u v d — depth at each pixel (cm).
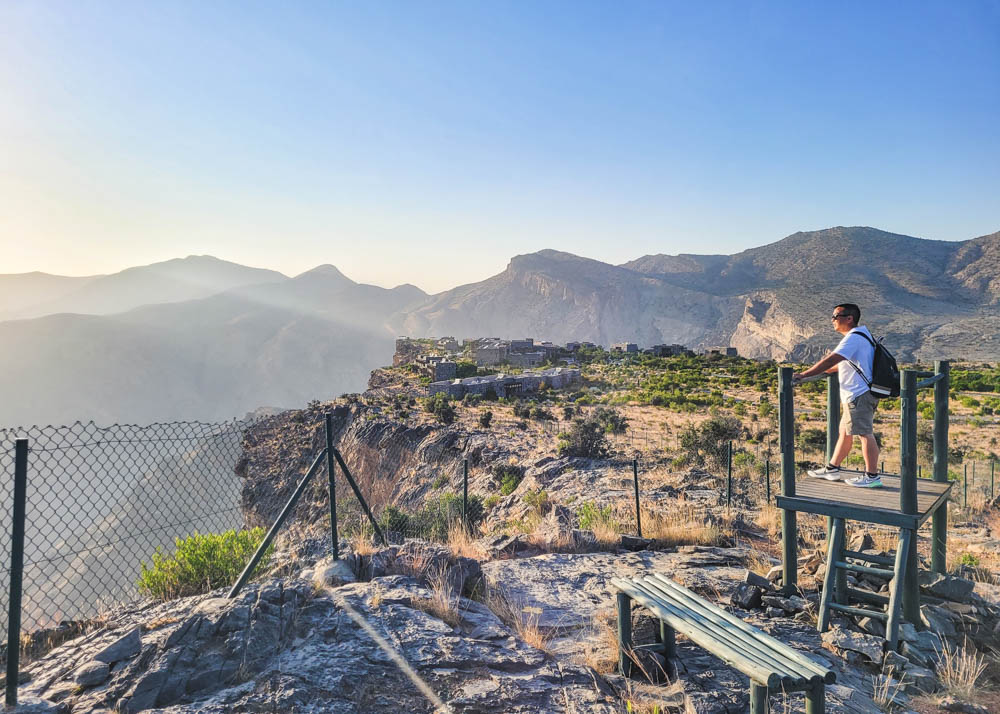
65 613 542
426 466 4531
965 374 8556
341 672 425
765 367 10450
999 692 483
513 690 425
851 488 639
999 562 931
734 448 3425
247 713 375
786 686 333
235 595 547
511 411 6269
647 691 450
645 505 1408
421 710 396
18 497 427
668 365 11531
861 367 615
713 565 777
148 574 650
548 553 861
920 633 551
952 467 3142
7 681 395
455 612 541
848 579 646
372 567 627
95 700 393
